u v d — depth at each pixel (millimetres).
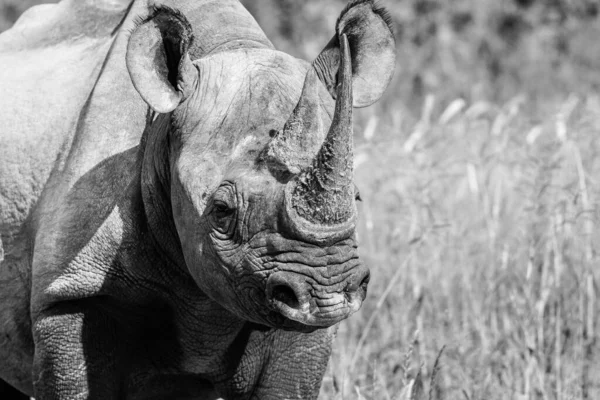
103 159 11422
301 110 9500
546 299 15688
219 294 10062
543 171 17016
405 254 17562
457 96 35719
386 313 16375
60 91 12453
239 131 10055
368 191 19609
